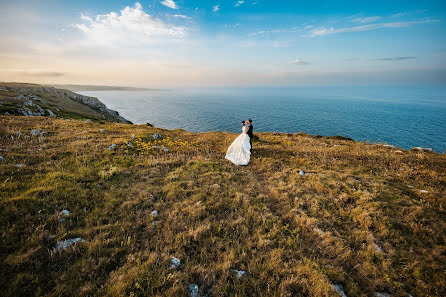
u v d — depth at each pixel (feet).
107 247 17.79
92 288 13.82
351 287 16.58
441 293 16.74
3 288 12.76
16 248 15.76
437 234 22.91
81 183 27.71
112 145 45.85
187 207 24.79
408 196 30.91
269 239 21.20
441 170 41.96
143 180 31.99
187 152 50.60
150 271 15.48
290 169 41.98
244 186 33.09
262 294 14.89
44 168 30.48
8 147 37.42
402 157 49.73
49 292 13.15
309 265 18.03
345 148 59.47
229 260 17.56
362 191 31.78
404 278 18.21
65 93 552.41
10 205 19.79
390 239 22.59
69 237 18.03
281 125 551.59
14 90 371.35
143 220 21.83
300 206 28.40
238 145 48.44
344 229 24.41
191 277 15.58
